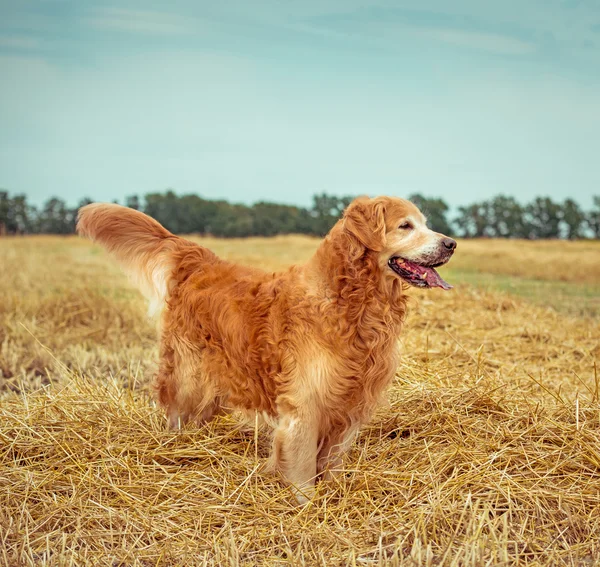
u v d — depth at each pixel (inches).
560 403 204.1
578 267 714.2
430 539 138.9
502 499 153.7
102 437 185.6
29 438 183.3
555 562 130.4
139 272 208.5
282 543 141.6
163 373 200.8
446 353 264.4
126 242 208.5
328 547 139.6
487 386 205.2
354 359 162.9
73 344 316.2
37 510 153.6
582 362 280.2
